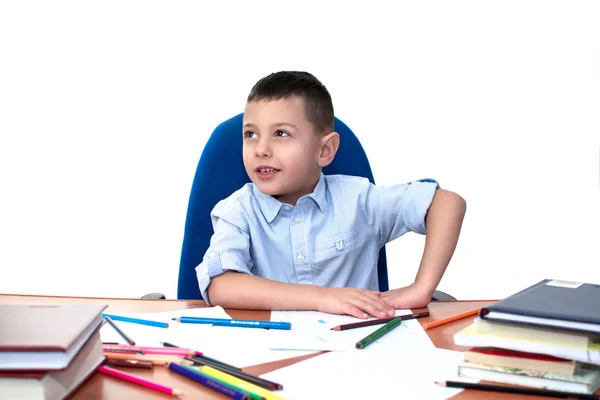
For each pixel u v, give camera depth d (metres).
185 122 2.54
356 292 1.14
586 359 0.70
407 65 2.48
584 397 0.70
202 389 0.72
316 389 0.73
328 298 1.13
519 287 2.54
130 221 2.57
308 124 1.44
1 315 0.78
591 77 2.43
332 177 1.58
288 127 1.40
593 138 2.46
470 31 2.46
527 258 2.53
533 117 2.48
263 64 2.51
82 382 0.73
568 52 2.44
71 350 0.67
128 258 2.58
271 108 1.40
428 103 2.49
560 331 0.73
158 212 2.56
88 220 2.57
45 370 0.65
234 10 2.49
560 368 0.72
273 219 1.49
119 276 2.58
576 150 2.47
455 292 2.56
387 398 0.70
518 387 0.72
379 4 2.46
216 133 1.57
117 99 2.54
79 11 2.50
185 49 2.52
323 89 1.51
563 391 0.71
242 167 1.56
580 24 2.41
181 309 1.15
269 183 1.43
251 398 0.69
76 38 2.51
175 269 2.57
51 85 2.52
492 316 0.76
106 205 2.57
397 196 1.52
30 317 0.77
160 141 2.54
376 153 2.52
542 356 0.73
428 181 1.48
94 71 2.52
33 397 0.64
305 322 1.04
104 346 0.84
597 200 2.47
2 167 2.54
